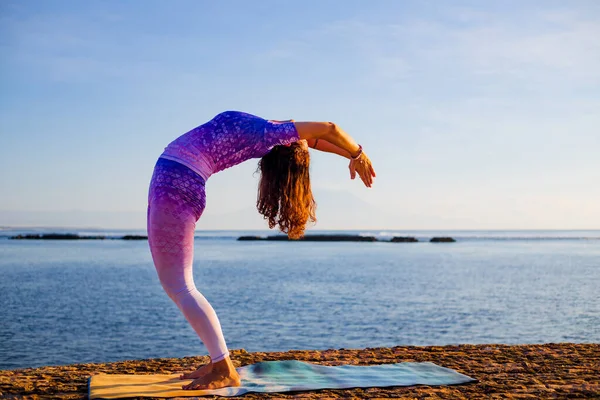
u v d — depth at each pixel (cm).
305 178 399
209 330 373
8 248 8038
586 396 353
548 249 8806
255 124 382
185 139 380
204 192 380
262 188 399
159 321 1652
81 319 1681
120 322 1630
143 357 1155
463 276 3422
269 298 2256
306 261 5209
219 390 363
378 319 1695
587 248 9312
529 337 1408
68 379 410
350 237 15438
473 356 484
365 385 377
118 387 367
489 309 1933
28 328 1513
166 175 371
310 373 411
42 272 3631
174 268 374
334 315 1780
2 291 2458
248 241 14062
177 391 359
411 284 2895
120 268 4044
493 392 364
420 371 418
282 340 1355
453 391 366
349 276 3425
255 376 403
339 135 392
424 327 1555
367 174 409
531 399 346
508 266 4444
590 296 2328
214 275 3497
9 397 356
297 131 382
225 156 381
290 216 397
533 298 2262
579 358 471
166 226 368
